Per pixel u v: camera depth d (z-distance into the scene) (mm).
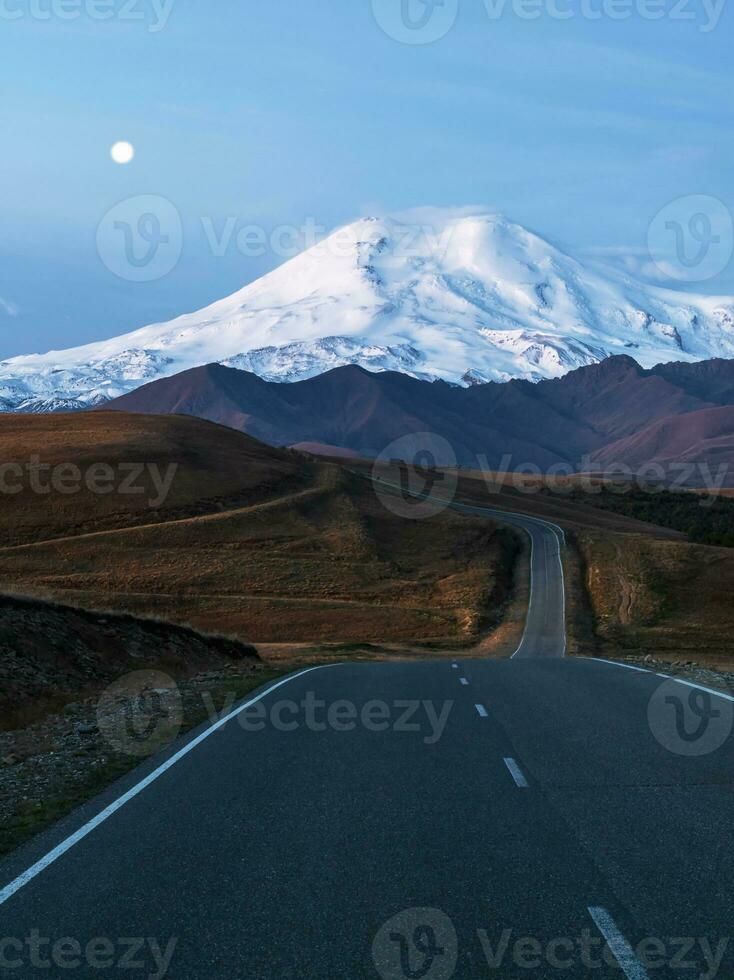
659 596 87375
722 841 8109
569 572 100688
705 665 31547
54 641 22000
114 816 9422
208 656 30312
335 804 9805
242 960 5750
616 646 67500
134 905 6746
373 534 108688
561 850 7930
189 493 112125
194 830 8812
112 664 23516
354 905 6652
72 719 16797
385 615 79250
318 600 83875
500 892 6859
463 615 79875
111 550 93500
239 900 6805
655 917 6309
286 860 7785
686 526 159875
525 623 77375
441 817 9164
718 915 6324
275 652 50562
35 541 95000
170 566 90812
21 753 13281
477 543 109188
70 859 7922
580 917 6328
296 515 109812
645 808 9359
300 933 6148
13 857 8055
